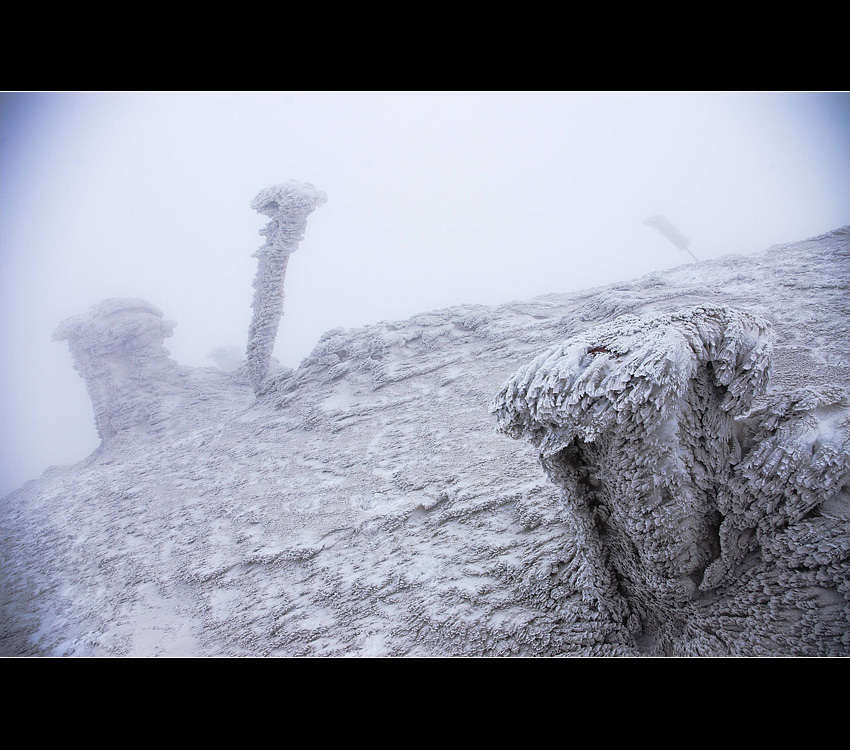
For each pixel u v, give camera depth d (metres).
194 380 27.64
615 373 4.66
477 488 9.84
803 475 4.72
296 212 20.83
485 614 6.48
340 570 8.91
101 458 23.27
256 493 13.52
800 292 14.00
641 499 4.84
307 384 19.58
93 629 9.84
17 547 16.17
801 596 4.50
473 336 18.77
